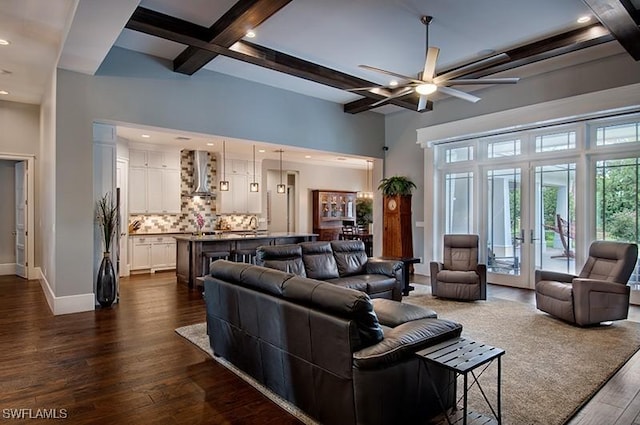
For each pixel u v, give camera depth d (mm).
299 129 6949
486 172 6980
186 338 3914
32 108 6965
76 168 4852
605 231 5621
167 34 4207
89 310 4969
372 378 2115
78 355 3465
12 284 6613
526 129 6371
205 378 3014
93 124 5031
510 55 5008
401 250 7629
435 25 4352
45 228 6004
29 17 3818
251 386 2879
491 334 4043
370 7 3967
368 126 8070
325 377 2299
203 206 9766
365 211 13633
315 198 12164
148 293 6047
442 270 5777
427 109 7305
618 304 4324
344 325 2150
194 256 6473
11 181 7680
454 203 7418
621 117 5438
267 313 2730
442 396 2467
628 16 3721
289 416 2475
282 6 3645
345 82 5836
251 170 10320
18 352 3529
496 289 6383
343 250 5547
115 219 5316
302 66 5324
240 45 4707
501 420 2389
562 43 4570
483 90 6625
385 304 3098
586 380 2959
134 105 5219
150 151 8477
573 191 5918
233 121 6125
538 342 3803
